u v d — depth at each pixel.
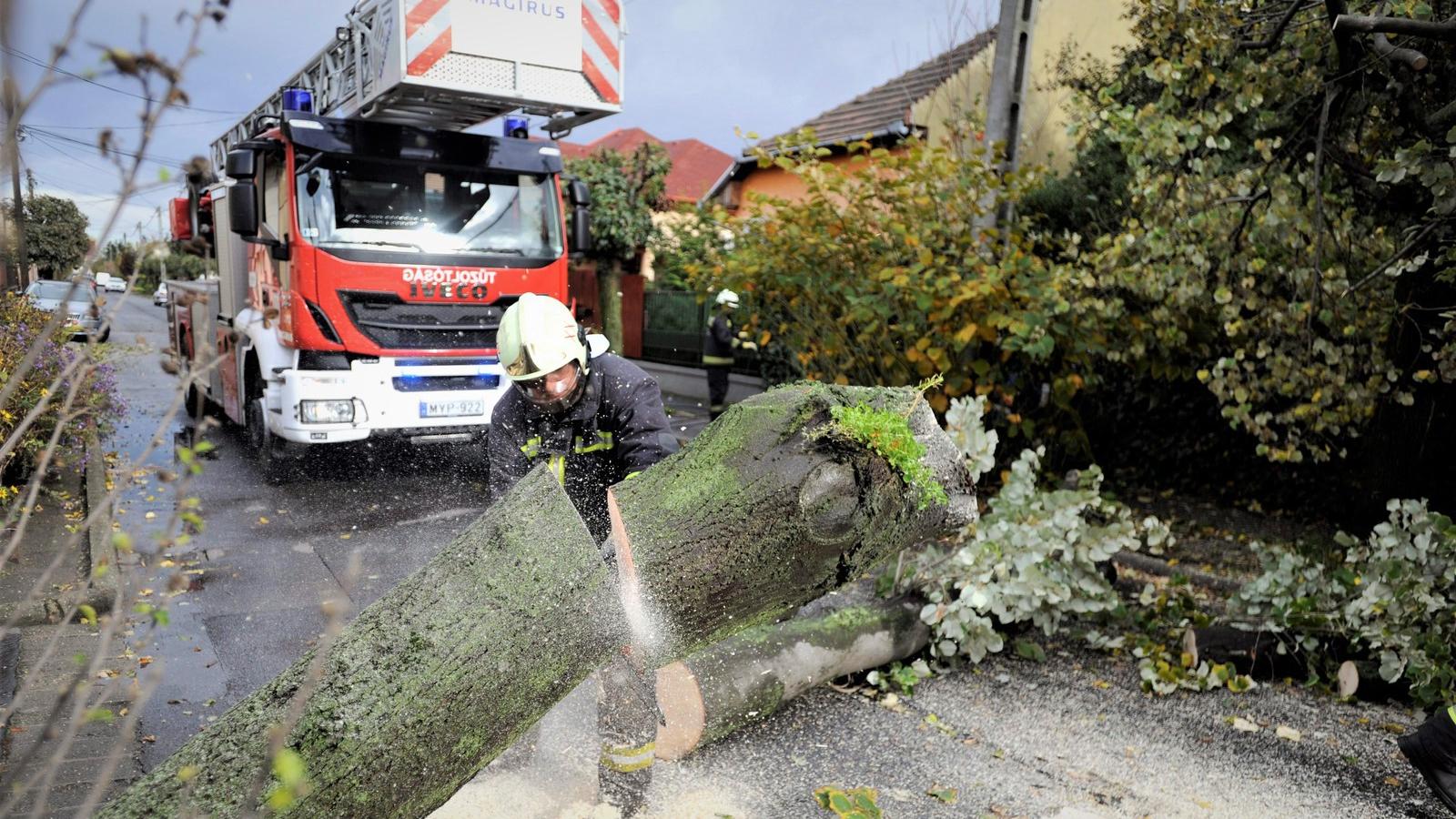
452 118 7.86
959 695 3.87
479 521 2.14
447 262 7.30
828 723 3.57
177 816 1.66
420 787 1.95
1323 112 4.76
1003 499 4.41
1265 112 5.05
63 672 3.78
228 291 8.84
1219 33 5.10
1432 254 4.76
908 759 3.31
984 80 10.80
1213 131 5.05
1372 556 4.04
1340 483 6.96
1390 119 4.84
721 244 8.35
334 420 7.04
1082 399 7.60
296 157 6.93
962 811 2.98
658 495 2.39
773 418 2.42
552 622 2.02
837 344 6.72
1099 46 10.71
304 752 1.83
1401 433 5.77
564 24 7.18
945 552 4.37
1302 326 5.16
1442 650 3.66
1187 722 3.69
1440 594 3.79
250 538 5.98
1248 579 5.50
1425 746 2.83
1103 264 5.41
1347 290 4.66
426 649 1.94
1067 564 4.36
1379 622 3.87
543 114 7.81
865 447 2.40
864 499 2.40
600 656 2.12
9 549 1.38
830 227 6.61
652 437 3.14
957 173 6.37
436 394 7.31
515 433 3.25
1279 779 3.25
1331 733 3.63
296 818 1.81
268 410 7.48
